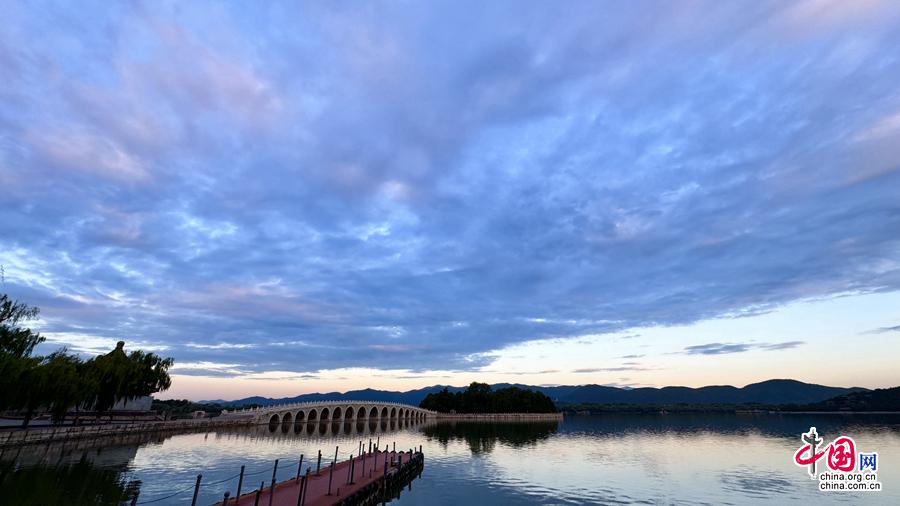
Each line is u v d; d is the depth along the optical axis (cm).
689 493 4247
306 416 14850
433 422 18012
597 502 3859
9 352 5497
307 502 2845
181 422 9300
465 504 3766
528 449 8062
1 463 4453
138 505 3222
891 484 4719
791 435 11675
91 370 7856
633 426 16925
